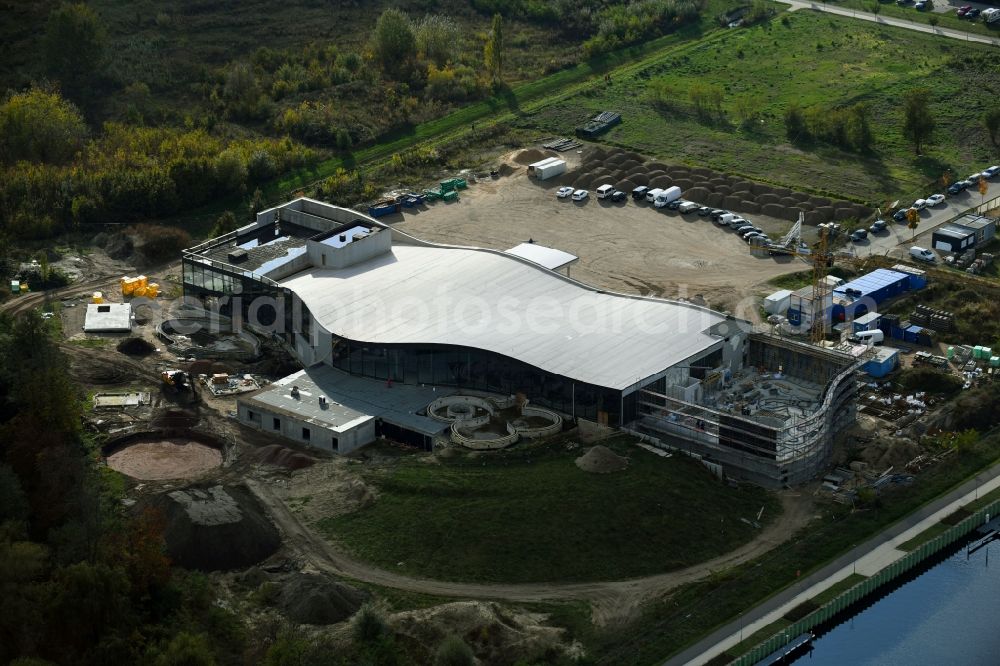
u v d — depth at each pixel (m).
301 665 136.50
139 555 148.62
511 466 175.12
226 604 150.50
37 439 172.00
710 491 170.38
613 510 163.38
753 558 159.50
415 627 144.50
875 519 168.00
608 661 141.62
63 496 163.75
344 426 184.12
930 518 168.50
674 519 163.50
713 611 149.62
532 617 147.88
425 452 182.25
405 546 160.38
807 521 167.62
